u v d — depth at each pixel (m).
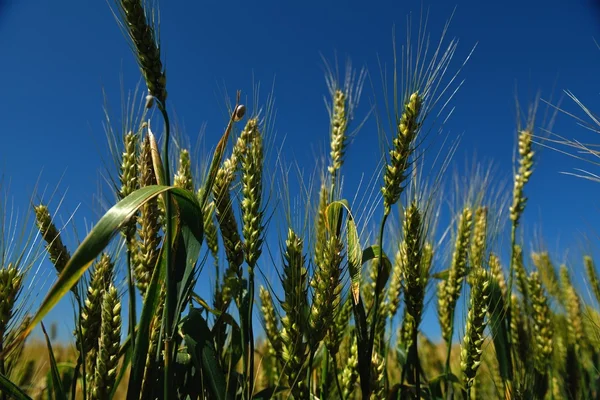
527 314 0.51
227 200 0.32
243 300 0.31
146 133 0.33
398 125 0.32
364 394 0.32
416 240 0.36
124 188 0.32
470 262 0.49
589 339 0.59
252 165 0.32
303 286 0.31
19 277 0.28
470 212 0.47
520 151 0.52
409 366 0.40
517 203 0.51
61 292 0.24
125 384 0.59
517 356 0.48
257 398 0.33
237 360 0.36
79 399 0.42
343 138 0.48
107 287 0.31
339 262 0.31
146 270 0.32
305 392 0.33
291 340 0.31
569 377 0.56
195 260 0.28
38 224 0.33
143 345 0.27
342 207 0.35
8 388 0.26
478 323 0.35
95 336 0.30
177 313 0.27
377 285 0.32
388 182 0.32
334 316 0.32
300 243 0.32
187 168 0.38
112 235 0.24
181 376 0.33
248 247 0.30
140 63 0.26
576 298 0.63
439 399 0.44
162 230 0.32
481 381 0.55
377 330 0.42
